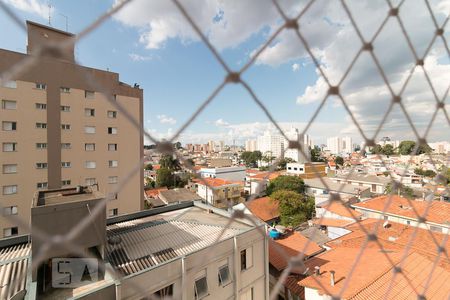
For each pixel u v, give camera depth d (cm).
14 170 1461
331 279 756
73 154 1702
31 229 95
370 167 4550
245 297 788
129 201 1948
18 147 1475
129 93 1994
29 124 1514
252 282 808
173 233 799
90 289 516
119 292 507
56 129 1617
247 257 809
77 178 1720
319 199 2427
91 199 569
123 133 1936
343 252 1040
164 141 118
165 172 3747
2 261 534
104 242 584
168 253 677
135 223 912
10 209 1443
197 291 650
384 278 740
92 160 1791
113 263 608
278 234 1384
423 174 3878
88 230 555
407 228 1306
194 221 906
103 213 586
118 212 1900
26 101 1502
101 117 1831
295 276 1004
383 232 1305
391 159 4812
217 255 711
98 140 1817
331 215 1892
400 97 190
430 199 226
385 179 3212
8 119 1442
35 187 1536
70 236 99
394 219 1587
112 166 1883
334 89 162
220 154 8669
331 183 3212
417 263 835
